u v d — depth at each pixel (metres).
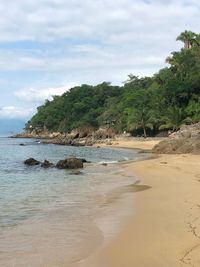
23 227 14.25
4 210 17.34
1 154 66.38
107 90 178.38
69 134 150.00
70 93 191.25
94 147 89.88
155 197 19.44
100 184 25.73
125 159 49.12
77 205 18.33
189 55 117.44
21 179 29.70
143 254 10.65
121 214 15.97
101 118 144.12
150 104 112.50
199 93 106.00
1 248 11.73
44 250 11.48
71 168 37.56
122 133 122.56
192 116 100.38
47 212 16.81
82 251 11.29
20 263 10.38
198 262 9.71
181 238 11.87
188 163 36.09
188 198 18.38
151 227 13.51
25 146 99.00
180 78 111.19
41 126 192.50
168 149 53.97
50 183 26.92
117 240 12.21
